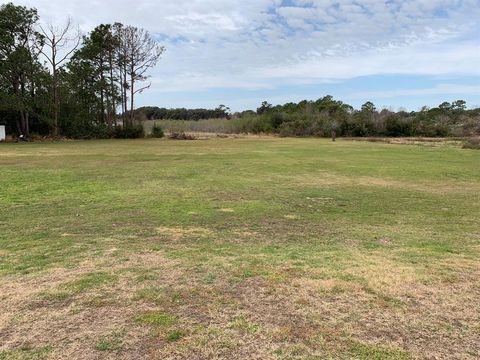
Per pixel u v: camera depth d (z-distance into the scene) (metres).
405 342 3.16
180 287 4.27
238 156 24.23
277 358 2.92
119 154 25.28
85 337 3.21
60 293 4.12
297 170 17.52
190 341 3.14
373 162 21.17
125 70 51.16
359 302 3.90
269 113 71.19
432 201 10.71
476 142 32.97
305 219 8.27
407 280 4.50
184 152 27.30
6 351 3.01
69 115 47.00
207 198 10.66
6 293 4.14
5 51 42.28
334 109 71.62
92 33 49.09
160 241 6.35
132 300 3.93
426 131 53.34
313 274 4.67
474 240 6.60
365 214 8.93
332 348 3.06
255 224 7.73
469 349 3.06
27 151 27.53
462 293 4.15
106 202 9.96
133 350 3.02
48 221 7.89
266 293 4.11
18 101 41.53
